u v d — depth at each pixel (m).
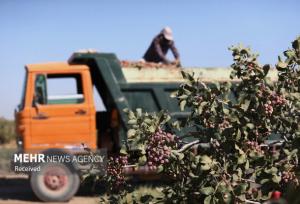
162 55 16.75
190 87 5.96
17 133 16.00
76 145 15.47
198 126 6.00
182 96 5.96
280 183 5.54
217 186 5.29
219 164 5.43
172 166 5.76
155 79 15.85
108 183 6.21
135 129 5.77
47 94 15.62
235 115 5.73
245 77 5.87
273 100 5.68
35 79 15.61
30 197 16.03
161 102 15.63
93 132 15.63
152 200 5.94
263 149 5.86
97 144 16.64
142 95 15.66
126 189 6.14
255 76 5.83
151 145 5.73
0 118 41.94
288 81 5.90
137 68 15.80
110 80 15.51
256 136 5.78
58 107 15.56
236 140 5.67
